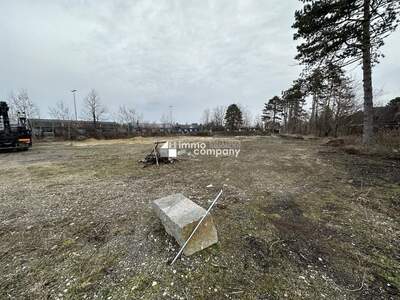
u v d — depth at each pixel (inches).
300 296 61.8
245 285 66.5
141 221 111.7
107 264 77.4
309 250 85.5
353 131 629.0
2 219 117.2
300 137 791.1
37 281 69.4
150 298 61.4
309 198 145.1
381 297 61.8
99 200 145.4
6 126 406.6
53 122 986.7
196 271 72.9
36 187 177.2
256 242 91.0
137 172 233.1
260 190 164.1
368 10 264.2
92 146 549.6
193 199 145.1
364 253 83.6
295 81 390.3
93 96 1083.3
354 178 190.4
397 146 306.0
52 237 97.4
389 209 125.0
